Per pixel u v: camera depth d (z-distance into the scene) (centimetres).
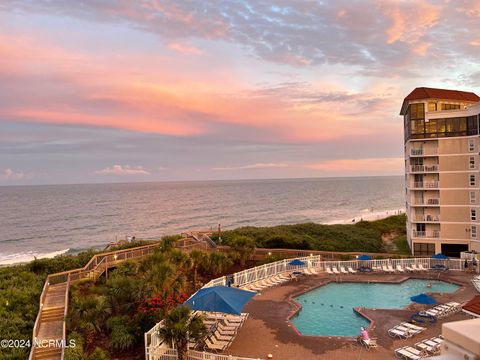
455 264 3484
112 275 3016
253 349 1927
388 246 6362
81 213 14062
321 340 2027
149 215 13550
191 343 1914
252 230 5950
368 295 2872
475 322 750
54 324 2245
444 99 4659
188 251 3650
